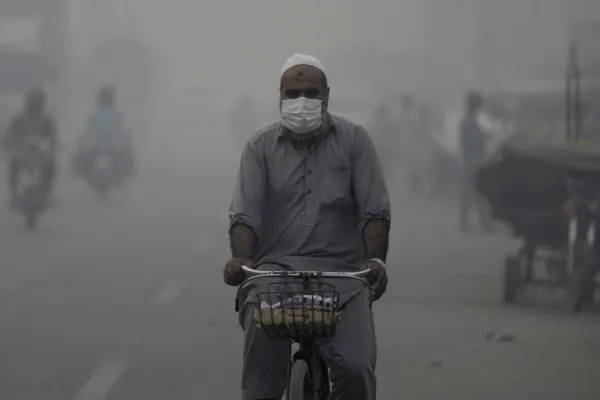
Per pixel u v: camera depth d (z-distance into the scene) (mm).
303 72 8766
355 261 9055
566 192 19109
